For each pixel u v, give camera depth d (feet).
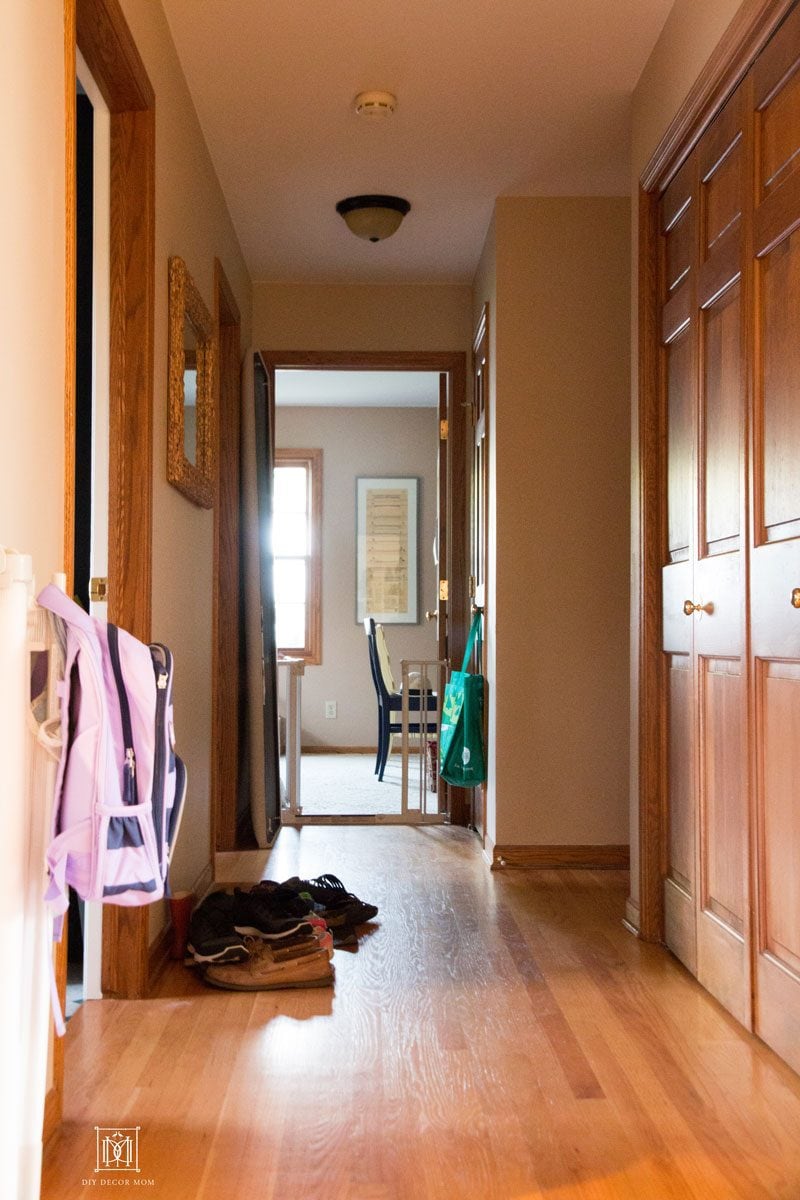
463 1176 5.97
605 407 14.66
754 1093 7.09
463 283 18.21
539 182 14.19
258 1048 7.92
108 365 9.11
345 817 17.94
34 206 5.85
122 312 9.12
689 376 9.90
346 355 18.13
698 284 9.43
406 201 14.75
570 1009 8.75
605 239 14.70
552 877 13.89
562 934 11.07
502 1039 8.08
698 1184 5.89
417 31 10.44
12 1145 4.58
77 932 10.47
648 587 10.90
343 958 10.22
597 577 14.61
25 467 5.72
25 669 4.64
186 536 11.55
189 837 11.94
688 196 9.85
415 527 29.09
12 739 4.55
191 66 11.02
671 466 10.60
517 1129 6.56
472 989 9.28
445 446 18.67
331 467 29.09
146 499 9.11
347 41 10.62
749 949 8.09
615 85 11.55
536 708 14.52
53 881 4.91
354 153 13.21
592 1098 7.02
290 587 28.96
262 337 18.11
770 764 7.76
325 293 18.16
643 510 10.96
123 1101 6.99
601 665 14.56
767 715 7.81
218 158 13.28
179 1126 6.61
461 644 18.20
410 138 12.83
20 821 4.61
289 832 17.26
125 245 9.13
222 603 16.24
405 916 11.82
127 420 9.12
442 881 13.61
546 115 12.24
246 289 17.30
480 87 11.59
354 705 28.78
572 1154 6.24
